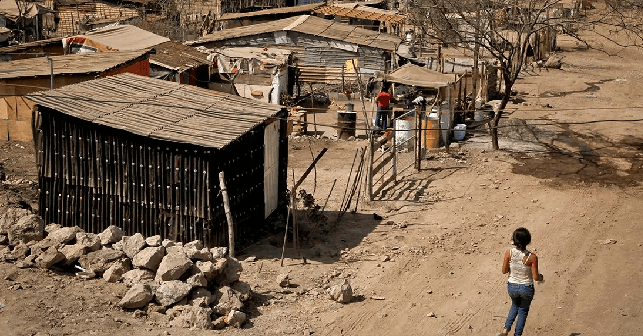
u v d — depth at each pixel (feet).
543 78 134.72
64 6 167.63
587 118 101.09
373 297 43.57
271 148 55.21
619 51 152.76
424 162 76.59
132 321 35.83
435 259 50.55
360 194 65.82
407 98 98.89
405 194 66.28
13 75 74.74
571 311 42.63
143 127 47.60
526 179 71.46
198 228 47.60
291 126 77.66
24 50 94.84
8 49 94.48
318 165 76.28
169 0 169.58
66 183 50.21
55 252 40.98
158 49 97.19
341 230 56.08
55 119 49.55
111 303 37.40
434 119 80.48
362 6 167.53
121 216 49.32
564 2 167.94
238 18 156.87
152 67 90.53
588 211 62.18
